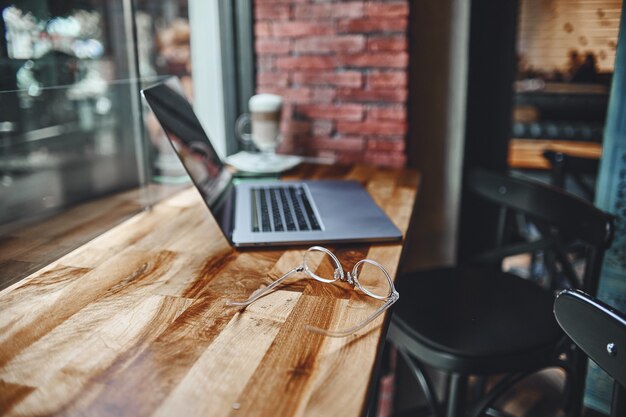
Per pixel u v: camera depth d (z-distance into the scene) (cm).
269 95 184
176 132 126
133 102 154
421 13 191
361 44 186
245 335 79
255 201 142
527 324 131
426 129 201
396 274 100
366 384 68
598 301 80
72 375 70
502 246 168
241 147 214
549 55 206
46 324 82
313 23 189
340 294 92
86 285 96
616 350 77
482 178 168
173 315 85
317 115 197
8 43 138
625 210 167
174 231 124
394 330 135
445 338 124
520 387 203
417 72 196
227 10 199
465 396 128
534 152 288
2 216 111
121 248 114
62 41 162
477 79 200
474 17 191
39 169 124
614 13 188
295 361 73
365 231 118
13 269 102
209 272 101
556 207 143
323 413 62
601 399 176
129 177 151
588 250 131
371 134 194
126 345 77
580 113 241
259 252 111
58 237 117
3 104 116
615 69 163
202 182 126
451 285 151
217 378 69
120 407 64
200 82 220
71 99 139
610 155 168
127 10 166
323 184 160
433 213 208
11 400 65
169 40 329
